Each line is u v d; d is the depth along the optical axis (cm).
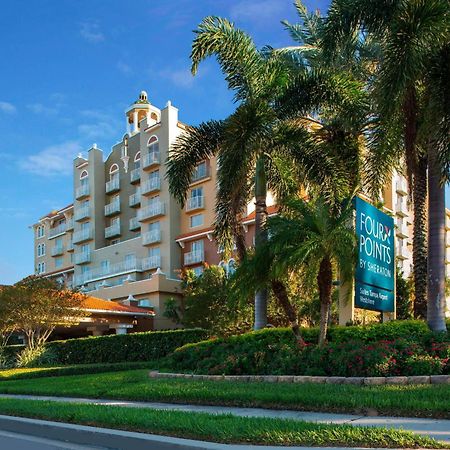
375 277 1587
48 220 7369
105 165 6375
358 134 1862
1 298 2852
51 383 1798
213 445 666
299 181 1858
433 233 1467
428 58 1403
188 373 1589
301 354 1355
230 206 1781
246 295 1547
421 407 839
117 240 6069
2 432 999
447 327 1517
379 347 1214
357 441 652
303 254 1361
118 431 816
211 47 1808
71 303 3016
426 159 1789
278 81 1831
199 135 1908
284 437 679
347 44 1661
